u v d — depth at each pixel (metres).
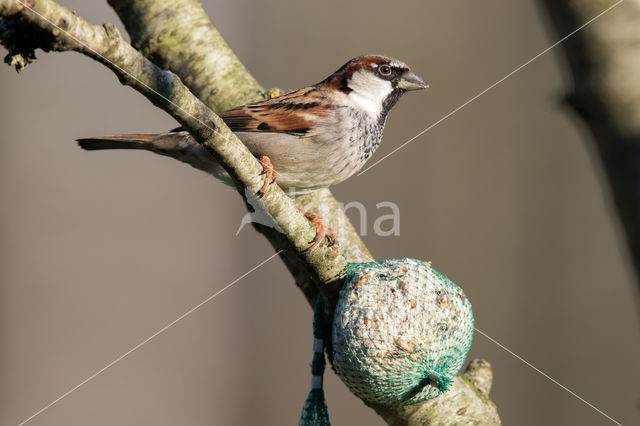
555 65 11.46
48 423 9.90
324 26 11.60
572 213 11.33
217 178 6.30
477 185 11.37
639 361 10.72
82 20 3.37
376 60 6.65
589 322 10.96
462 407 5.02
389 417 4.97
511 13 11.65
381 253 11.07
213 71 6.43
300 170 6.25
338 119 6.29
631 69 2.45
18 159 10.45
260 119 6.16
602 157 2.54
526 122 11.52
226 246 11.08
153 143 6.23
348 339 4.45
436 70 11.54
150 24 6.46
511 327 11.00
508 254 11.22
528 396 10.83
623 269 11.03
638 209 2.45
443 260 11.14
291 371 10.88
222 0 11.39
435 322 4.46
